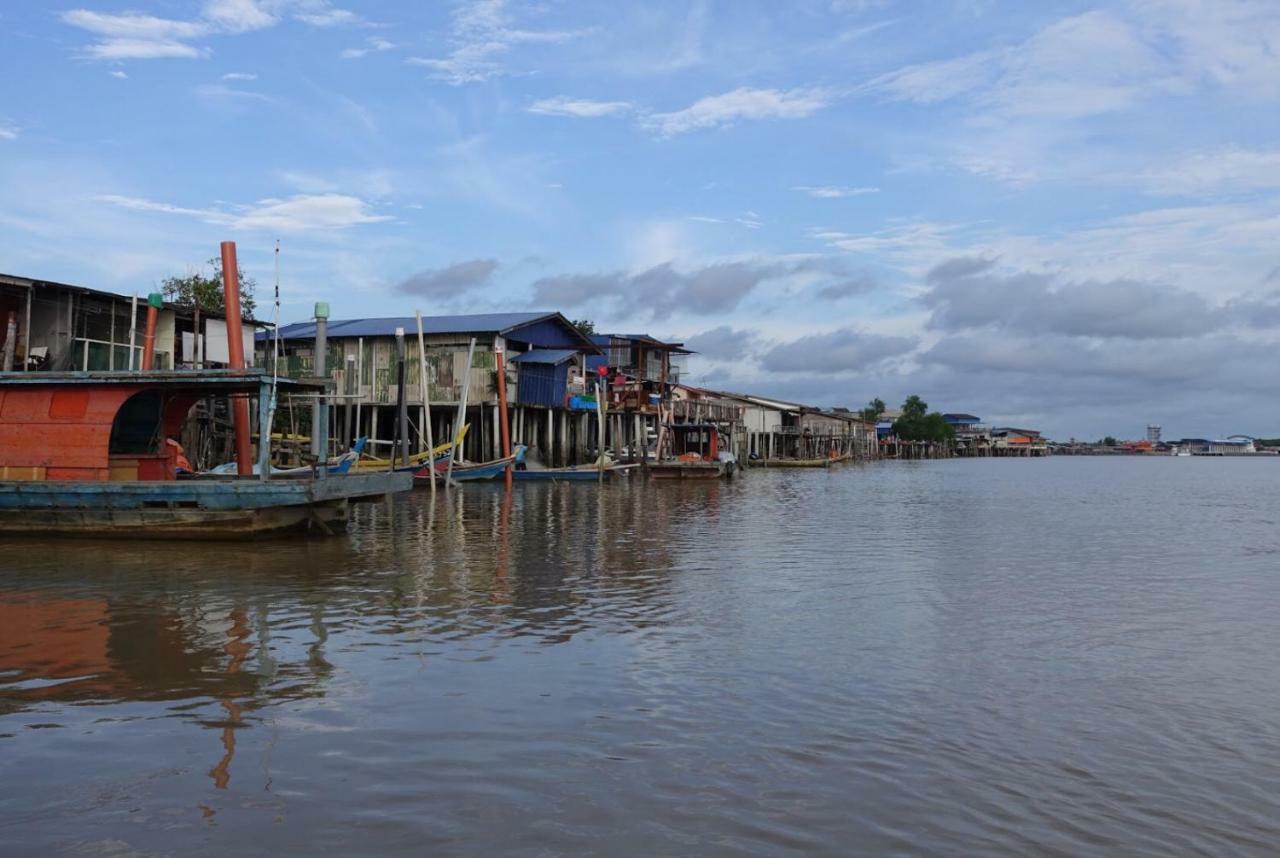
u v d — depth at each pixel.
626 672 10.41
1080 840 6.49
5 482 20.38
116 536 20.73
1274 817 6.92
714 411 77.06
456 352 47.84
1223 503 43.34
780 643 11.94
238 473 23.61
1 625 12.41
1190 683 10.45
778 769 7.62
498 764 7.62
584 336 56.78
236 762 7.62
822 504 37.62
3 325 28.59
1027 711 9.31
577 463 55.53
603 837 6.38
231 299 23.86
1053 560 20.59
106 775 7.34
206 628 12.30
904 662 11.12
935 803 7.03
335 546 20.50
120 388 21.03
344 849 6.17
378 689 9.63
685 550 20.98
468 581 16.19
